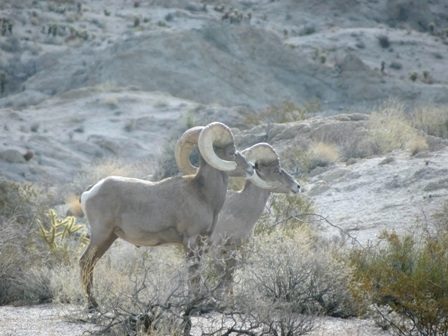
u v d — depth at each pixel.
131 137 150.25
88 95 177.38
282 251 39.91
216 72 198.25
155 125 154.88
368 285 38.31
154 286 33.44
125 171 97.19
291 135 88.56
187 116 147.38
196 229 39.09
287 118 105.69
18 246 48.97
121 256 48.09
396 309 35.53
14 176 125.44
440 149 78.69
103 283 39.03
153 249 49.50
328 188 71.38
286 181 44.72
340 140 85.69
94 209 39.84
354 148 82.69
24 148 139.88
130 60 197.25
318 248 42.84
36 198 65.38
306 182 74.00
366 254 42.47
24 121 163.12
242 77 199.75
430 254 38.72
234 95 194.62
